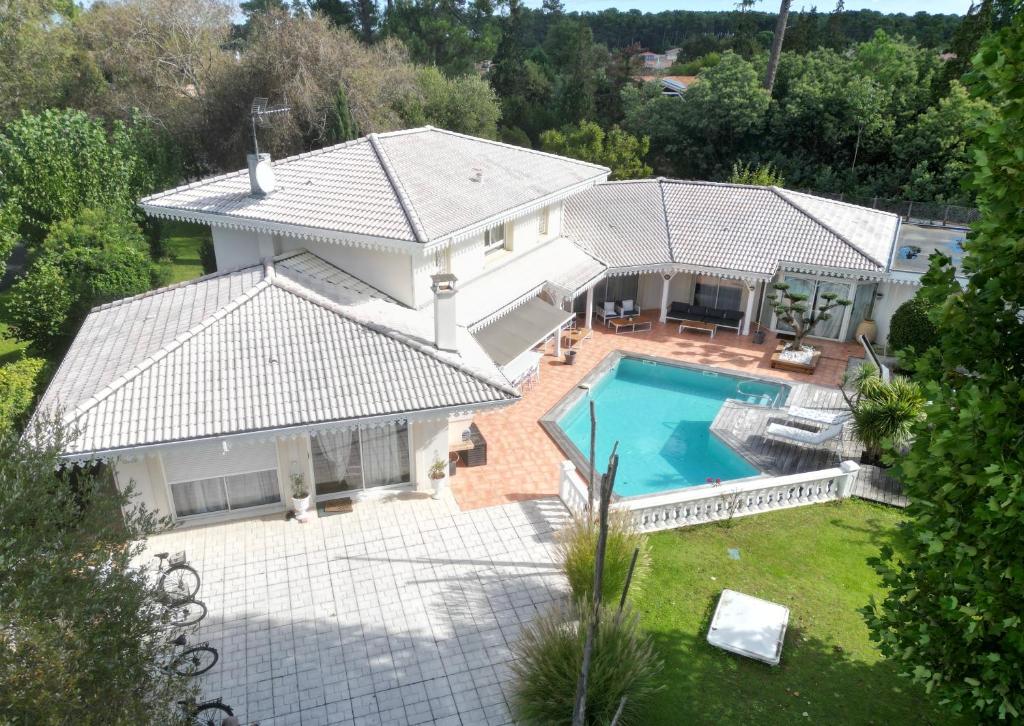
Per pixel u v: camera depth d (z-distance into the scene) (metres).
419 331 23.86
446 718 15.11
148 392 19.17
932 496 10.70
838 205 41.53
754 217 38.62
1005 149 9.31
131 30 65.06
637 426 29.62
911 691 15.69
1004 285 10.09
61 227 34.25
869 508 22.66
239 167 62.09
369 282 26.28
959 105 60.25
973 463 10.03
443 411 20.08
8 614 8.48
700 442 28.41
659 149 77.00
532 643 15.15
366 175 27.38
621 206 40.59
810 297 36.81
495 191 29.36
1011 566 9.52
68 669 8.89
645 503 20.72
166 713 10.36
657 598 18.45
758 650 16.39
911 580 11.64
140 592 10.65
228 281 24.70
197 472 20.42
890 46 76.69
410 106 67.31
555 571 19.55
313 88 58.38
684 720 14.88
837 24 101.88
